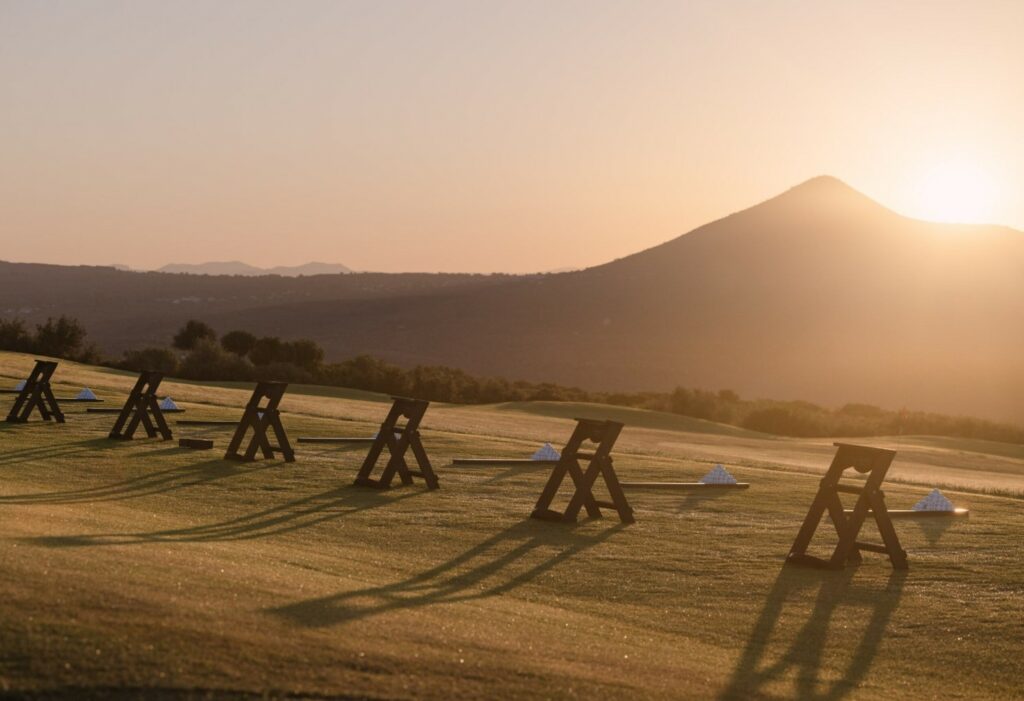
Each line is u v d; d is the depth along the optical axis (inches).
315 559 515.8
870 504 604.4
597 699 311.6
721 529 717.9
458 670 315.6
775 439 3026.6
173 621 313.9
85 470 849.5
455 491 841.5
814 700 358.6
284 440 976.9
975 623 483.5
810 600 517.3
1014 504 935.7
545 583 524.7
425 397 4111.7
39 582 331.0
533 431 2017.7
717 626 461.4
